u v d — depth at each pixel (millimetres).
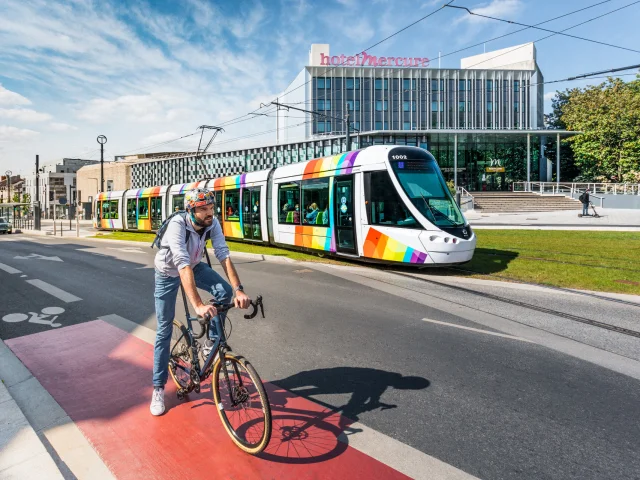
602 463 2795
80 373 4230
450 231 9477
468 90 59812
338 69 59000
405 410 3494
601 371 4293
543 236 17453
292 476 2654
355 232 10867
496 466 2762
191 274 2916
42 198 93500
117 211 29625
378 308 6770
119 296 7629
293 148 55781
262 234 15609
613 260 11258
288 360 4586
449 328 5715
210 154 66125
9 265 11500
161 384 3391
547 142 47875
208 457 2852
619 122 39219
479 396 3742
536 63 62344
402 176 10078
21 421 3221
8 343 5129
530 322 6008
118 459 2836
